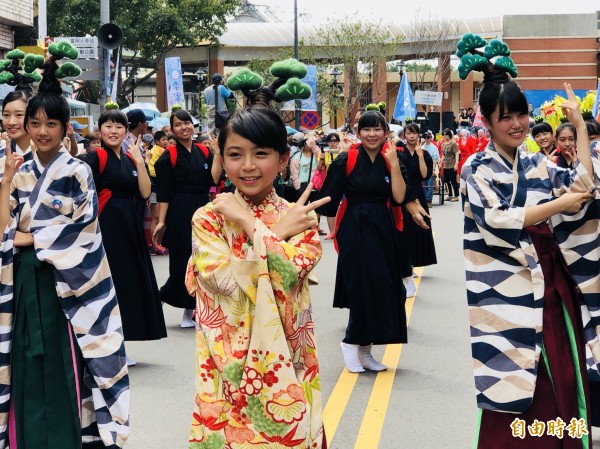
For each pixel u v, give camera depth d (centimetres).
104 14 2067
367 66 4350
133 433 537
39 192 434
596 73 4456
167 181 821
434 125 3212
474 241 409
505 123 403
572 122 412
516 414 402
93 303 436
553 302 405
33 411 427
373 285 648
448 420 560
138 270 697
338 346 767
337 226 669
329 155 1552
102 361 437
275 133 331
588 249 415
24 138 500
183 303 827
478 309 405
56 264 425
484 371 402
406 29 4641
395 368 689
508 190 405
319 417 333
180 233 819
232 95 902
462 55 425
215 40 4050
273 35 4788
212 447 322
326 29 4294
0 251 426
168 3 3681
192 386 641
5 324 427
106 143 694
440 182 2348
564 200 391
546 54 4456
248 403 319
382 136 655
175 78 2184
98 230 442
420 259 1076
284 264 318
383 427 547
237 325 324
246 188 332
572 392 400
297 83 441
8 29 1933
